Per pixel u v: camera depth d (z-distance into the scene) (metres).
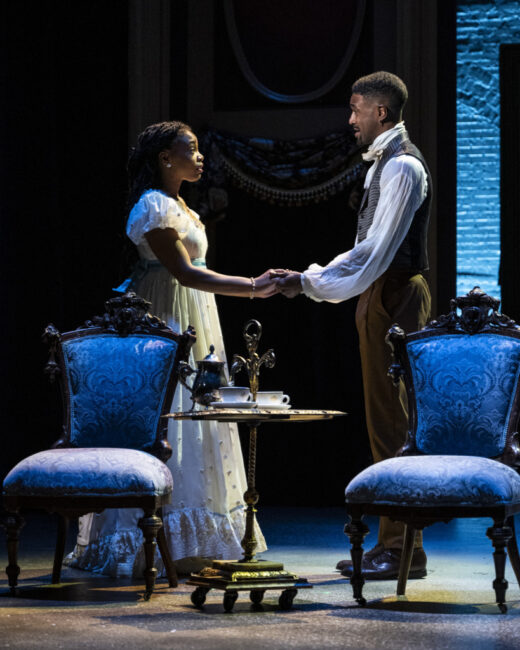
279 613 6.26
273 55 13.55
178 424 7.88
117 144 12.97
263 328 13.66
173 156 8.12
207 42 13.62
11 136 12.53
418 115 12.84
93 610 6.34
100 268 12.81
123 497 6.65
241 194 13.70
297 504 13.47
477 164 13.20
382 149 7.76
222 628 5.78
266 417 6.32
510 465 6.81
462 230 13.22
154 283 8.12
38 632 5.65
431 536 10.38
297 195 13.22
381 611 6.32
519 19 13.16
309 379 13.55
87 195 12.86
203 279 7.81
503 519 6.22
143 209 7.89
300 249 13.59
